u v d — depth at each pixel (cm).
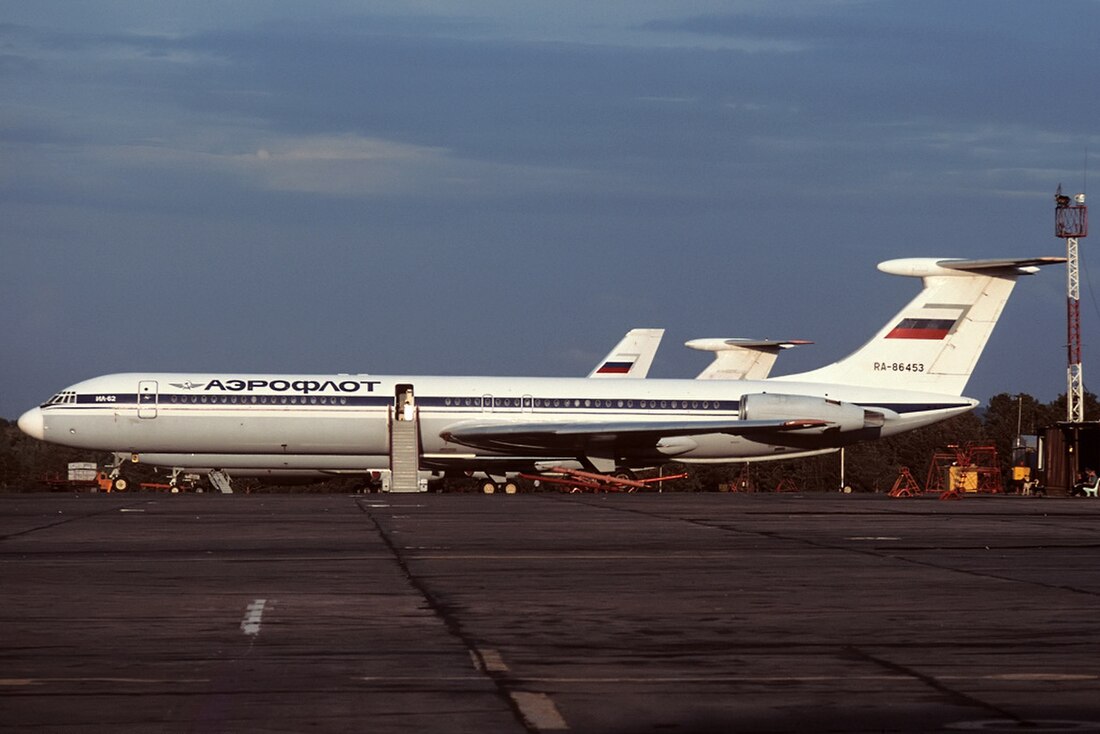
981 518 9475
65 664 3086
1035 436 18388
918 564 5638
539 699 2705
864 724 2491
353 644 3397
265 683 2861
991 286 16375
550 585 4794
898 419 16162
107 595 4447
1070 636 3550
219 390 15438
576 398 16012
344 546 6581
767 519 9150
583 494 14988
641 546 6606
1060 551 6353
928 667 3077
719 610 4091
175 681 2878
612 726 2470
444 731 2422
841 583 4866
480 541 6919
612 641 3462
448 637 3525
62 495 14162
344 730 2422
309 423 15438
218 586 4734
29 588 4662
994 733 2416
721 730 2444
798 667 3080
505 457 16288
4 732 2397
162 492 15862
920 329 16375
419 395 15750
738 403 16200
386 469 16025
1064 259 15575
